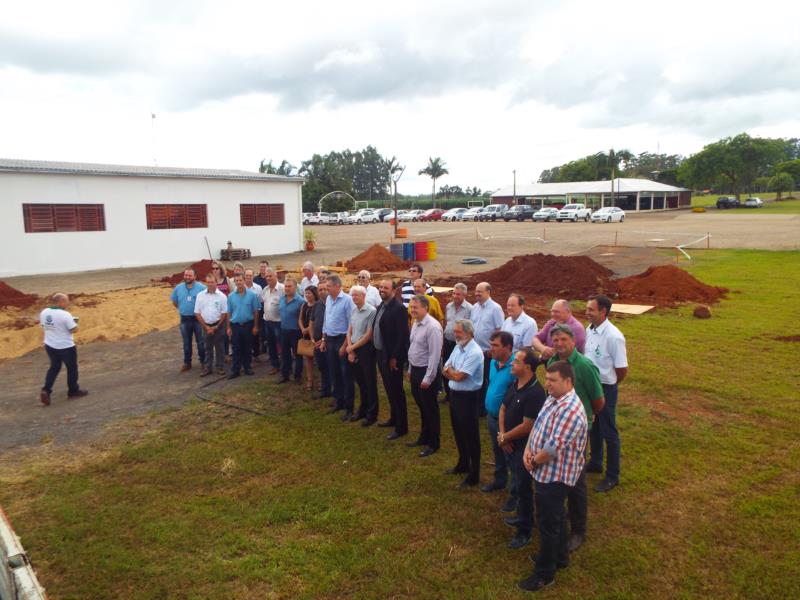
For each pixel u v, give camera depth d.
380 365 6.58
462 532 4.71
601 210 53.47
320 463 6.02
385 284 6.45
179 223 26.34
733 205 75.06
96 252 23.73
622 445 6.25
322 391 8.15
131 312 14.27
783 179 95.25
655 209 76.31
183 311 9.42
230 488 5.51
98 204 23.64
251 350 9.62
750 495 5.15
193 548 4.52
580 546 4.43
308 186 86.69
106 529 4.82
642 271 20.06
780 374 8.52
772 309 13.33
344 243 36.84
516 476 4.46
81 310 14.54
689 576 4.09
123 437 6.82
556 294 16.02
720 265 20.94
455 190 136.00
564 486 3.89
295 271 22.34
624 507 5.01
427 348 6.03
